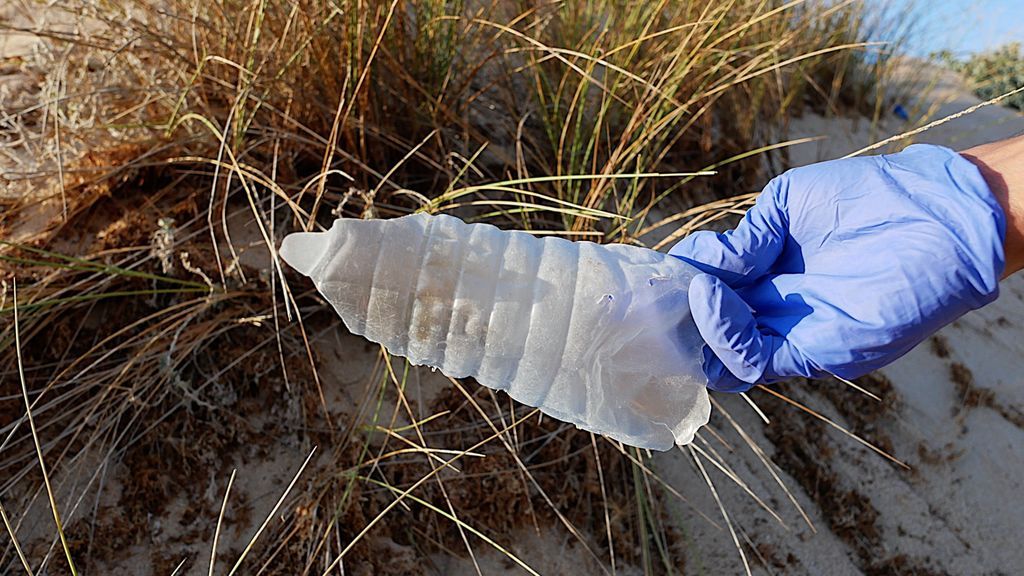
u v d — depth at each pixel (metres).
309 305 0.73
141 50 0.77
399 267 0.41
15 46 0.85
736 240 0.48
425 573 0.66
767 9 1.08
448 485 0.70
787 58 1.12
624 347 0.42
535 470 0.72
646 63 0.86
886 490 0.85
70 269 0.67
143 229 0.71
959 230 0.43
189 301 0.68
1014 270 0.47
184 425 0.67
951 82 1.56
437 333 0.42
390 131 0.79
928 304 0.43
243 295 0.70
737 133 1.02
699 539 0.76
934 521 0.85
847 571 0.79
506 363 0.42
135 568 0.62
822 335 0.44
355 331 0.43
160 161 0.71
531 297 0.42
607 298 0.42
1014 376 1.01
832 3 1.22
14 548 0.60
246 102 0.74
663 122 0.77
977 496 0.88
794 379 0.89
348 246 0.41
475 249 0.41
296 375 0.70
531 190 0.81
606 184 0.79
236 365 0.69
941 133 1.35
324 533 0.64
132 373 0.67
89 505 0.63
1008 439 0.94
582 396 0.43
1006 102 1.61
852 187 0.47
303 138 0.72
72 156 0.73
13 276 0.65
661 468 0.78
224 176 0.74
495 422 0.73
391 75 0.79
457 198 0.81
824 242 0.48
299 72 0.75
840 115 1.28
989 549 0.85
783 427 0.85
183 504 0.65
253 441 0.68
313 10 0.74
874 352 0.44
